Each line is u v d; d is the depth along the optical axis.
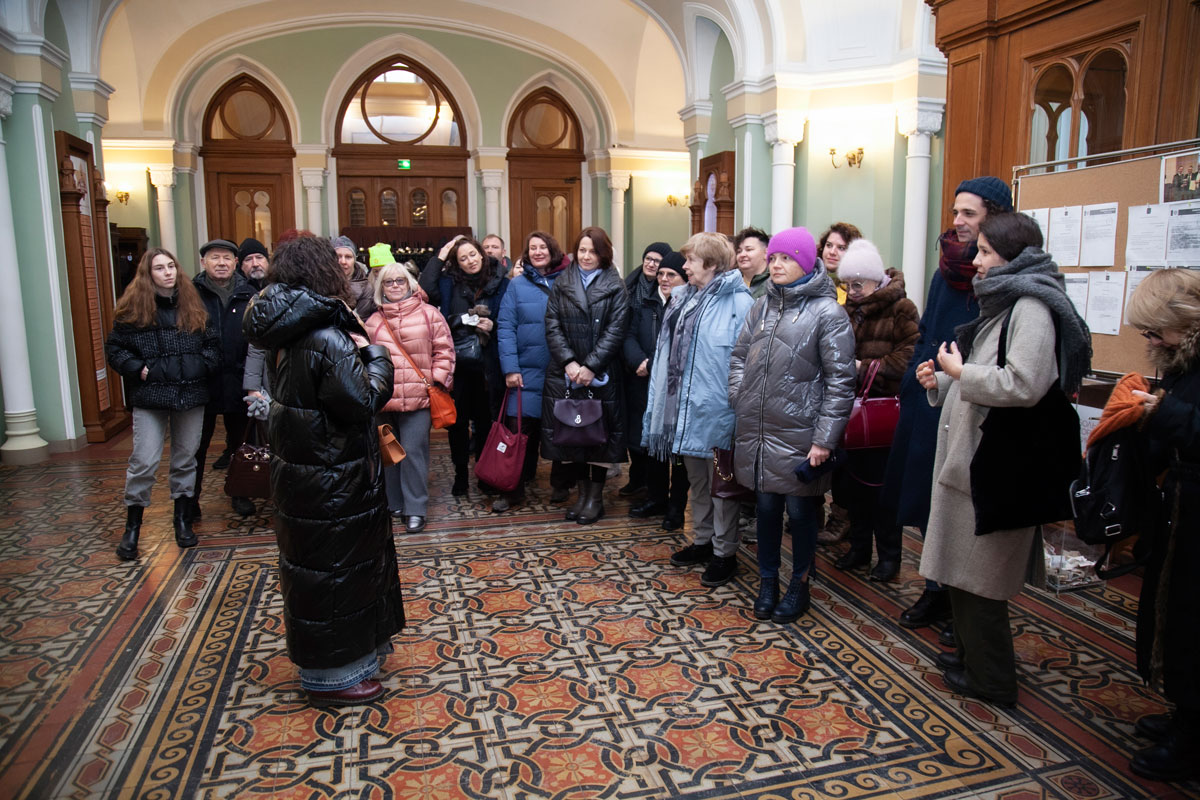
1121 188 3.19
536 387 4.48
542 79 11.90
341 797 2.07
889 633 3.00
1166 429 2.03
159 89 10.18
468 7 10.62
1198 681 2.03
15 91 5.73
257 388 4.05
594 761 2.23
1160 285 2.10
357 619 2.43
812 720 2.43
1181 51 3.15
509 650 2.87
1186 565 2.05
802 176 7.37
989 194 2.57
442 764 2.21
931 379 2.58
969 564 2.39
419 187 11.91
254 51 10.85
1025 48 3.80
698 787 2.12
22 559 3.78
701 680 2.66
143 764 2.21
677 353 3.45
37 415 6.00
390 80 11.74
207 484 5.15
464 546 3.95
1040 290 2.20
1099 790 2.10
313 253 2.29
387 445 2.66
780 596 3.28
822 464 2.90
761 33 7.18
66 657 2.82
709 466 3.51
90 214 6.56
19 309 5.75
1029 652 2.85
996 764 2.21
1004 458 2.26
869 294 3.45
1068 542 3.46
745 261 3.89
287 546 2.37
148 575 3.58
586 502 4.34
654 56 11.31
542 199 12.34
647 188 12.01
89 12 6.64
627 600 3.30
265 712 2.47
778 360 2.94
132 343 3.67
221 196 11.30
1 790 2.09
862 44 7.06
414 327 4.11
